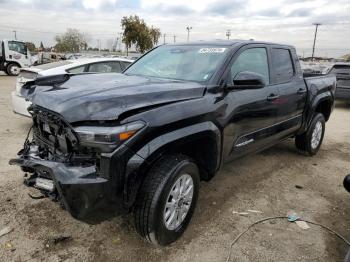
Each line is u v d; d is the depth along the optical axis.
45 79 3.29
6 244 3.00
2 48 21.39
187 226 3.27
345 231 3.47
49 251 2.94
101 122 2.52
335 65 11.94
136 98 2.74
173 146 2.85
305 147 5.68
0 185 4.07
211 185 4.42
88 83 3.22
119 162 2.53
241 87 3.50
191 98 3.14
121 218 3.47
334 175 5.04
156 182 2.78
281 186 4.52
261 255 3.01
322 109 6.24
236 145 3.78
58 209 3.58
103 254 2.94
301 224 3.55
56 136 2.82
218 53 3.80
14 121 7.52
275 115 4.39
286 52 4.90
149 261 2.88
